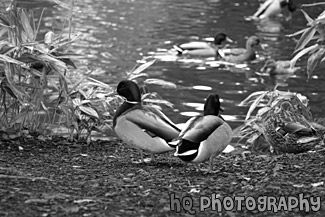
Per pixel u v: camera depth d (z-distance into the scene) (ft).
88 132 34.99
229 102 53.11
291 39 81.71
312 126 35.14
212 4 103.45
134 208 21.11
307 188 23.89
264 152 36.06
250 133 38.42
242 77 63.46
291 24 91.61
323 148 33.22
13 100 36.06
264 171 27.22
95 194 22.66
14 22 32.89
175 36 80.43
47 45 34.55
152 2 104.06
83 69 60.49
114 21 87.51
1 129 33.83
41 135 34.30
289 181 25.12
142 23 87.15
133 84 28.60
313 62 34.37
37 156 30.17
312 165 28.32
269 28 88.38
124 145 34.58
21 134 33.88
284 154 32.55
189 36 81.00
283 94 37.76
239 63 70.28
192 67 66.95
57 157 30.30
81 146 33.65
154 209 21.13
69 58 34.73
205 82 60.34
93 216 20.16
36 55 32.50
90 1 102.53
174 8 99.35
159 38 78.59
